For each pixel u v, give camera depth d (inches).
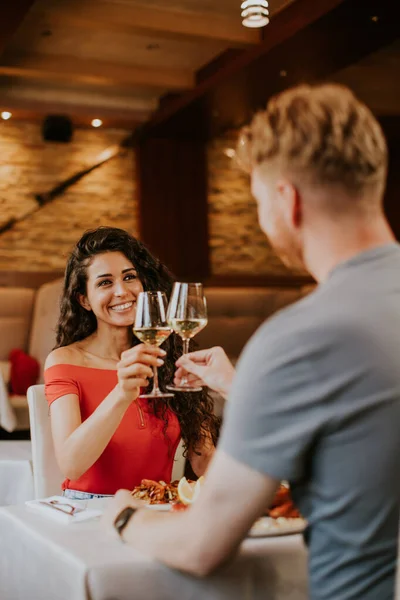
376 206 42.6
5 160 278.1
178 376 64.4
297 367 39.0
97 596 45.2
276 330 40.4
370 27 197.6
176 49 242.8
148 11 207.0
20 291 241.4
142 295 64.0
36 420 84.0
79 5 201.5
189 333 63.9
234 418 40.3
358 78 277.3
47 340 218.5
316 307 40.3
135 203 295.9
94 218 289.4
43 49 239.8
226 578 47.0
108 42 236.5
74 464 68.1
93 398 76.9
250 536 49.9
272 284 277.7
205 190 302.8
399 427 38.8
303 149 41.7
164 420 77.9
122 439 75.4
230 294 253.8
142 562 46.2
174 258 297.6
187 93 256.4
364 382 38.6
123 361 64.7
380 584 39.9
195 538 41.4
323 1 187.9
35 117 279.1
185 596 46.5
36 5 199.0
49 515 57.9
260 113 44.8
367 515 39.6
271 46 210.7
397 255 42.4
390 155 318.0
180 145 299.7
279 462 39.1
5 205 277.0
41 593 51.6
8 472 106.1
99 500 63.6
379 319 39.4
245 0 165.8
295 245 44.3
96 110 283.6
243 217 312.3
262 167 43.9
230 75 232.8
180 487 58.7
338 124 41.6
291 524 51.2
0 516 60.2
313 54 216.1
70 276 81.6
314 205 42.4
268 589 48.3
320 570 41.5
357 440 38.9
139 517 47.9
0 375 180.2
